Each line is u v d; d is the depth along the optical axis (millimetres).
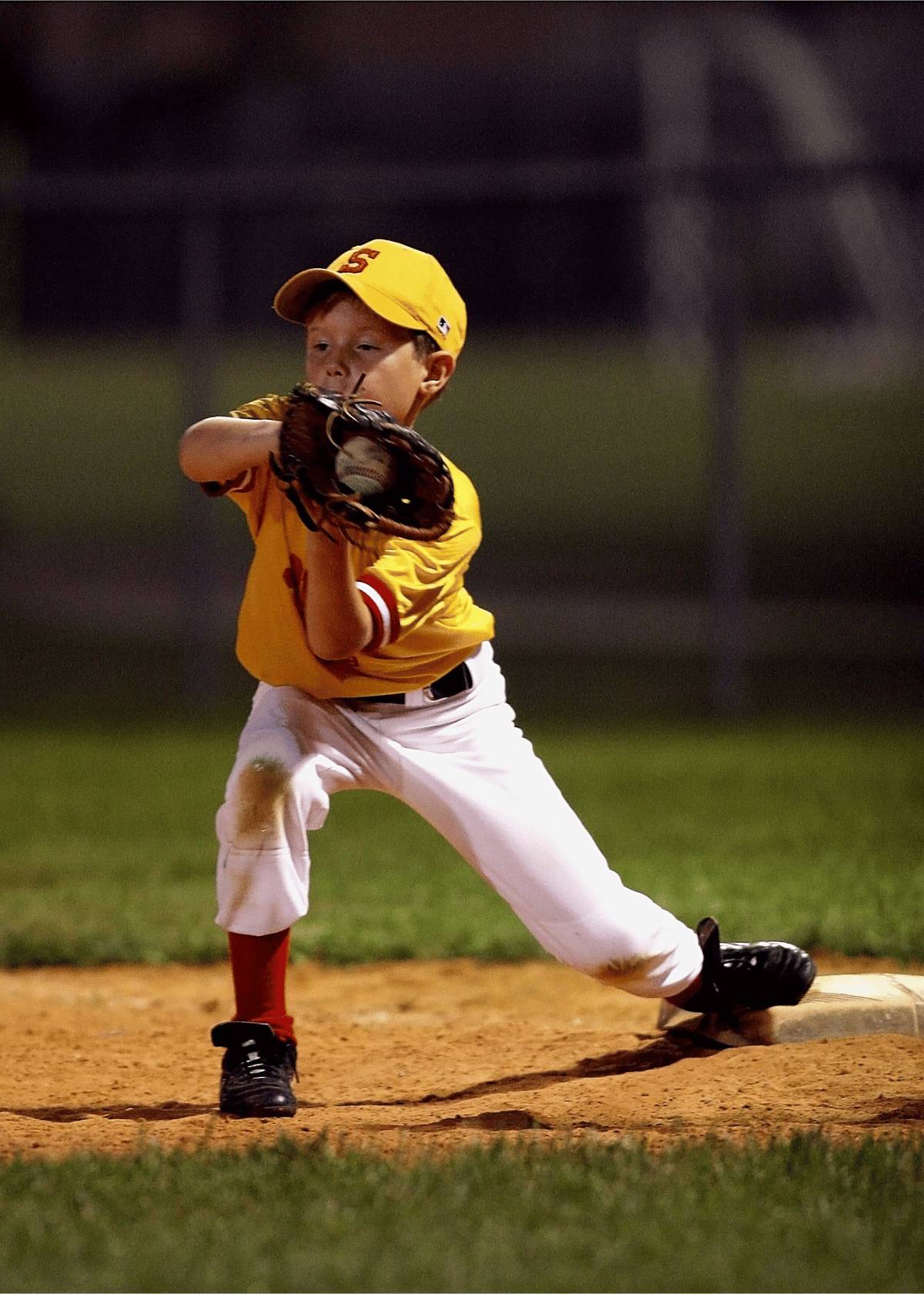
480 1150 12508
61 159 96125
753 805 34031
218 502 93188
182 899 26391
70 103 94250
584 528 90750
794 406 119938
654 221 139125
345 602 13023
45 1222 11008
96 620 68875
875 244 128375
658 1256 10352
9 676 58031
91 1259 10367
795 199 133250
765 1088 14992
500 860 14547
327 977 22125
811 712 51250
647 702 53281
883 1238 10734
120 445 112312
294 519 14031
